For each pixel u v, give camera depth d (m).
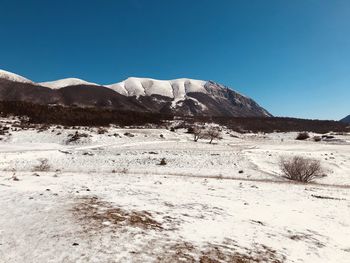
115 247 7.77
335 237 11.72
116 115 112.69
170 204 12.58
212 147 59.22
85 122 96.12
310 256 9.39
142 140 70.25
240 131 125.81
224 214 12.17
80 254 7.26
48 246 7.57
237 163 39.72
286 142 84.12
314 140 92.12
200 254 8.09
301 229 11.91
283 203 16.14
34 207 10.36
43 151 45.44
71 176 18.58
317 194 20.09
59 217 9.52
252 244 9.41
